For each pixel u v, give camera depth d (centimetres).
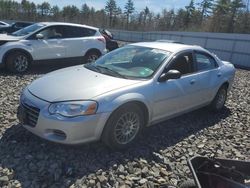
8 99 675
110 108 425
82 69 531
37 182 371
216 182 312
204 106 644
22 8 8225
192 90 570
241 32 4756
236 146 526
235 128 612
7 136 476
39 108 424
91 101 418
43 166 402
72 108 412
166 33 3422
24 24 2309
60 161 416
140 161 438
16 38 996
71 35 1105
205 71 614
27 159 416
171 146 499
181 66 555
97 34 1181
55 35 1068
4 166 398
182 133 557
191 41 2878
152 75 498
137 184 387
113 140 443
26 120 446
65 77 486
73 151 444
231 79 699
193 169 309
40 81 485
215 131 586
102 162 424
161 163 442
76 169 402
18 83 848
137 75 497
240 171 337
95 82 460
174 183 396
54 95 431
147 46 577
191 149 497
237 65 2223
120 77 486
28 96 449
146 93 472
